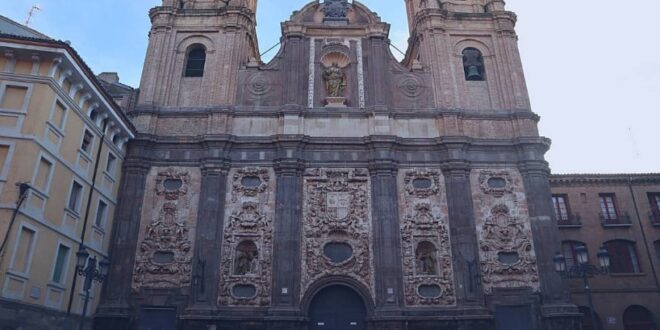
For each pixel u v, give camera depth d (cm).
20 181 2030
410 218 2953
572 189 3712
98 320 2638
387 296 2730
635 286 3444
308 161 3058
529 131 3180
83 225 2523
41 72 2205
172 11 3472
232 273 2803
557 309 2716
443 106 3247
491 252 2891
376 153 3055
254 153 3078
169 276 2792
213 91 3238
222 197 2953
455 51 3488
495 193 3031
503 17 3566
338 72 3362
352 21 3597
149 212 2927
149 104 3161
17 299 1981
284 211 2900
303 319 2677
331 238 2898
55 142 2261
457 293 2781
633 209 3669
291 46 3384
